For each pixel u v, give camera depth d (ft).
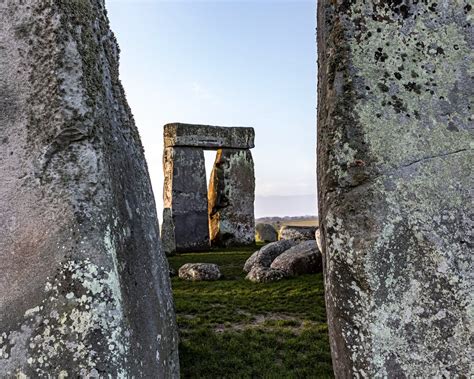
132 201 7.06
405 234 6.45
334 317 6.61
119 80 7.68
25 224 5.75
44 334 5.32
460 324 6.23
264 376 11.50
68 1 6.15
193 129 47.09
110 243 5.69
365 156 6.66
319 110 7.37
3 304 5.58
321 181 7.09
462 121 6.83
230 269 29.40
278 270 24.27
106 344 5.26
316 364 12.16
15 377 5.28
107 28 7.45
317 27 7.83
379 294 6.33
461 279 6.34
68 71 5.93
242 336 14.56
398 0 6.96
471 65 6.96
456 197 6.59
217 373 11.77
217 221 49.26
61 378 5.15
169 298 8.20
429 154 6.70
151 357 6.42
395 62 6.88
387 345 6.24
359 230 6.51
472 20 7.05
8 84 6.07
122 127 7.40
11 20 6.14
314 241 27.91
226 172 49.60
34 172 5.82
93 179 5.75
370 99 6.77
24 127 5.95
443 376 6.14
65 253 5.51
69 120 5.82
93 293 5.37
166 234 37.93
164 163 48.44
